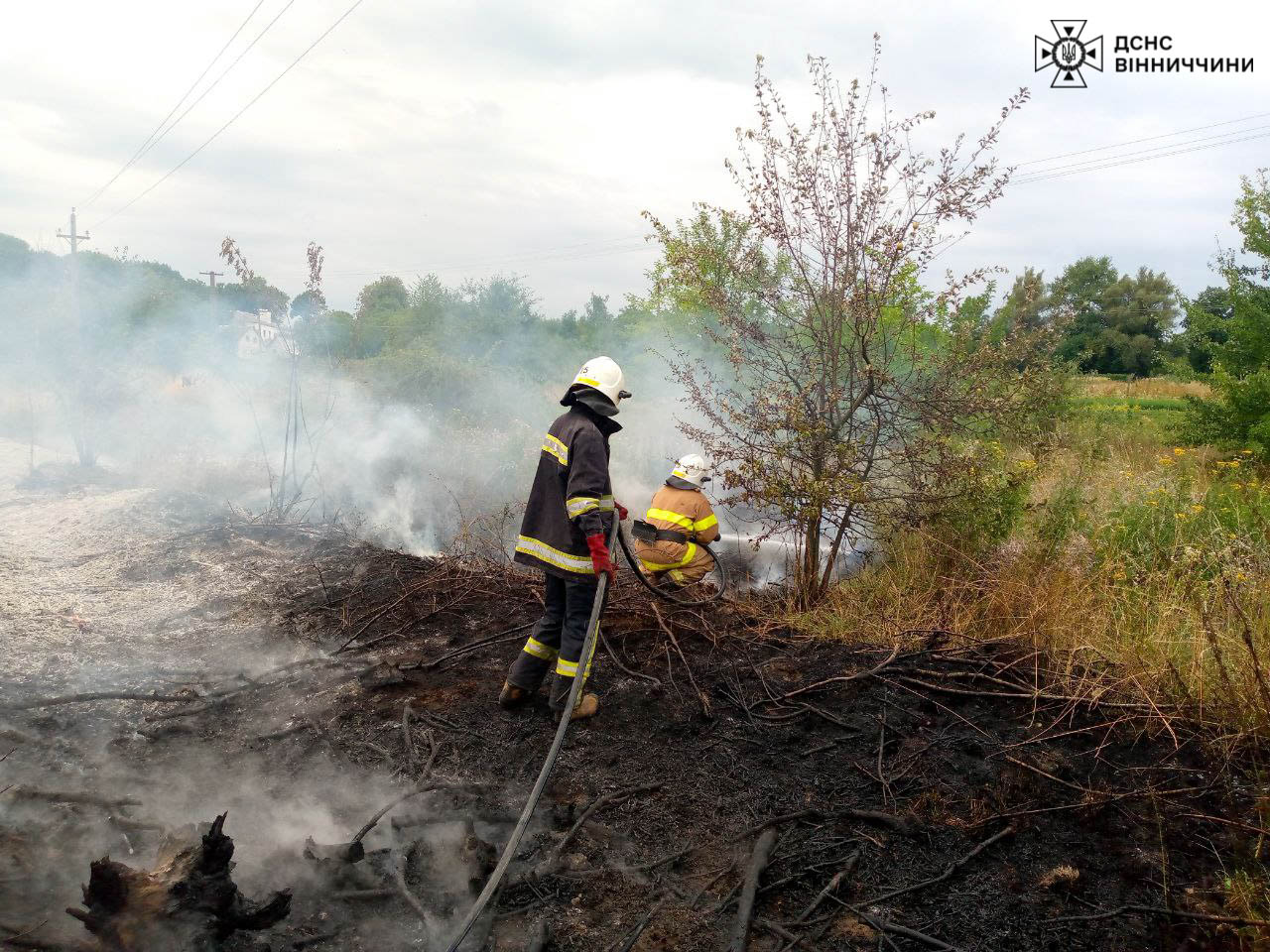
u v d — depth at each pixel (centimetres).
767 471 554
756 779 348
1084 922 272
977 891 286
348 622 520
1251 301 1082
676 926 264
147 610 543
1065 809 327
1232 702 371
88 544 678
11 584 568
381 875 280
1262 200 1081
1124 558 543
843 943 261
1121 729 385
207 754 362
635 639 484
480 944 251
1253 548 487
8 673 427
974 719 395
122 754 356
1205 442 1033
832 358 551
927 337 570
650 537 575
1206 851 306
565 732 318
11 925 231
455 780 342
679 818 321
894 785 345
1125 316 5122
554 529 385
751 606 555
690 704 411
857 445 554
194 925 228
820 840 310
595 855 298
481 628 511
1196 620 438
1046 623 472
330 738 378
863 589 563
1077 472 736
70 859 272
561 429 386
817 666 451
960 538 560
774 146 533
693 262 575
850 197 532
